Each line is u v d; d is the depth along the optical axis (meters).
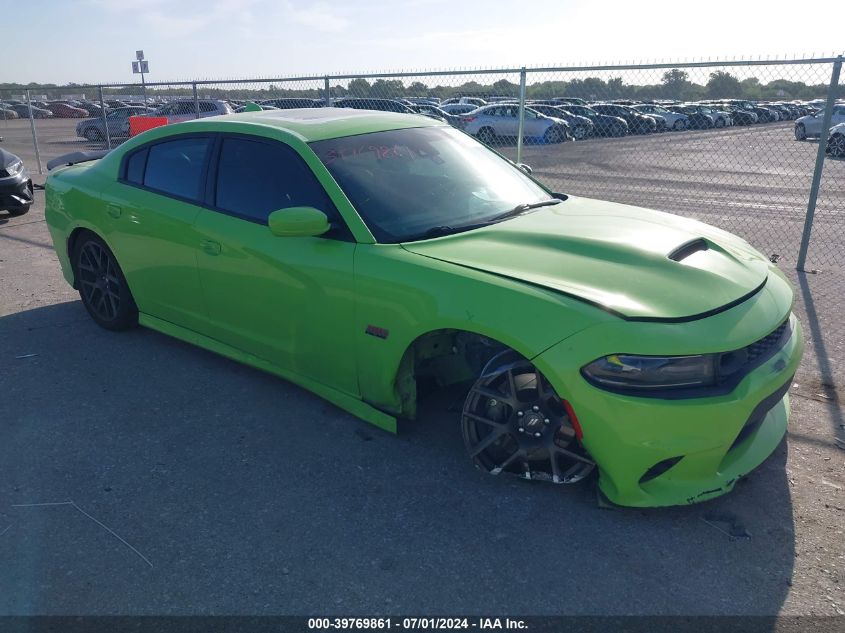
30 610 2.46
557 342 2.71
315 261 3.43
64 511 3.02
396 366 3.23
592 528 2.85
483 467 3.15
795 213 10.84
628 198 11.43
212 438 3.61
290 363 3.80
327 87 9.65
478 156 4.26
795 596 2.47
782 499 3.02
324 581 2.58
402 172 3.78
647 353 2.60
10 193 8.89
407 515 2.95
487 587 2.54
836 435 3.54
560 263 3.05
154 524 2.92
